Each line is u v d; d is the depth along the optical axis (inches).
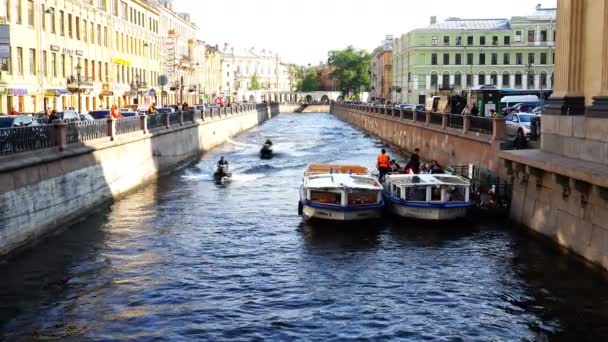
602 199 624.1
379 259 727.7
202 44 4424.2
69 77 1913.1
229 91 6043.3
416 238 816.9
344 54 6328.7
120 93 2444.6
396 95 4640.8
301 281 653.9
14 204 714.2
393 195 943.7
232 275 672.4
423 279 657.6
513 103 1689.2
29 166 749.9
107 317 558.9
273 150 1980.8
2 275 660.1
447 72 3934.5
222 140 2335.1
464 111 1405.0
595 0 722.8
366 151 1969.7
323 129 3243.1
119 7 2463.1
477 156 1146.7
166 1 3496.6
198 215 952.9
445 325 543.8
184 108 1881.2
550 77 3794.3
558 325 539.8
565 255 717.3
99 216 941.2
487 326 540.7
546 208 769.6
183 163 1624.0
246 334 526.9
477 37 3885.3
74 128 909.2
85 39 2086.6
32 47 1664.6
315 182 927.7
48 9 1723.7
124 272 677.3
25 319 553.0
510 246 770.2
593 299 590.2
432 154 1563.7
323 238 819.4
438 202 885.8
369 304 591.5
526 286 629.0
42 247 761.6
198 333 528.4
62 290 620.7
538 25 3782.0
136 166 1208.2
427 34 3927.2
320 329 536.7
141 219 923.4
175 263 710.5
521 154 802.8
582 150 723.4
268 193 1151.0
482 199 943.0
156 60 3105.3
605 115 669.9
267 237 824.9
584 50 753.0
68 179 870.4
